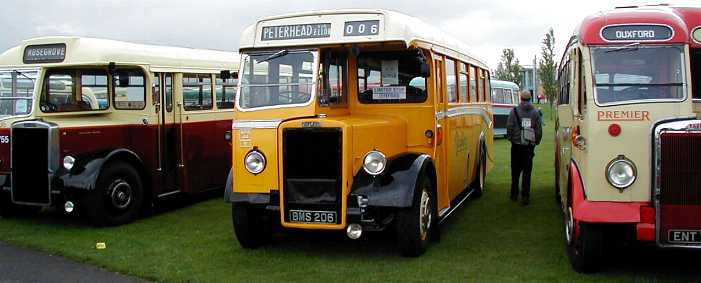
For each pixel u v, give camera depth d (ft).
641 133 20.27
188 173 37.14
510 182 45.42
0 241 28.76
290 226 23.66
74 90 34.32
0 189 32.01
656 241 20.07
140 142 34.32
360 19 24.75
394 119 26.73
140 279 22.62
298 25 25.32
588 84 21.01
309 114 24.39
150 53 35.22
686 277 21.58
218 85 39.86
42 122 30.86
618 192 20.44
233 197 24.58
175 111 36.42
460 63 33.14
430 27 28.78
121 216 32.01
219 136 39.70
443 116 28.35
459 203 32.04
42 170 30.81
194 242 27.81
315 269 23.16
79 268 24.23
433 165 26.04
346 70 27.25
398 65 27.02
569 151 24.72
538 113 35.53
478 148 38.42
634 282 21.03
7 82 33.53
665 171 19.90
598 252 21.36
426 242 25.32
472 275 22.13
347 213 23.08
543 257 24.45
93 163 30.81
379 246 26.40
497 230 29.27
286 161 23.56
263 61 25.44
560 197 33.12
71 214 35.01
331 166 23.17
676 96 20.62
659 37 21.07
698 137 19.69
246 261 24.44
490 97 45.32
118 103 34.45
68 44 32.71
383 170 23.53
